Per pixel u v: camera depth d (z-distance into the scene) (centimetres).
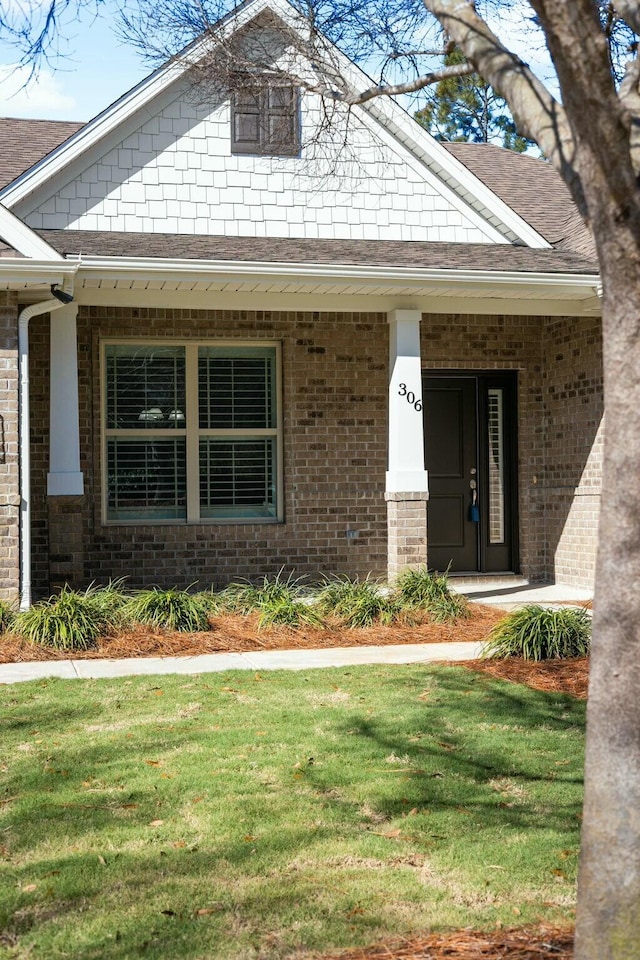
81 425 1222
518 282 1084
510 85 374
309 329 1292
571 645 848
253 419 1292
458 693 725
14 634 891
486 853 441
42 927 373
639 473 304
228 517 1286
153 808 491
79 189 1162
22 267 917
